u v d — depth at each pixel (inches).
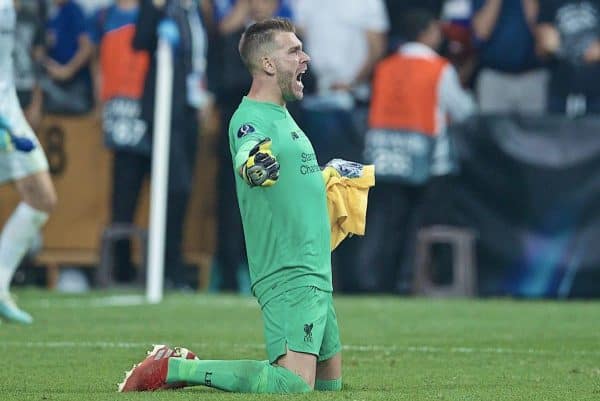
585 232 1790.1
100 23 1968.5
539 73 1886.1
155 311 1501.0
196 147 1851.6
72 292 1809.8
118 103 1834.4
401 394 809.5
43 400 780.0
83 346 1125.7
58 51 1966.0
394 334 1274.6
